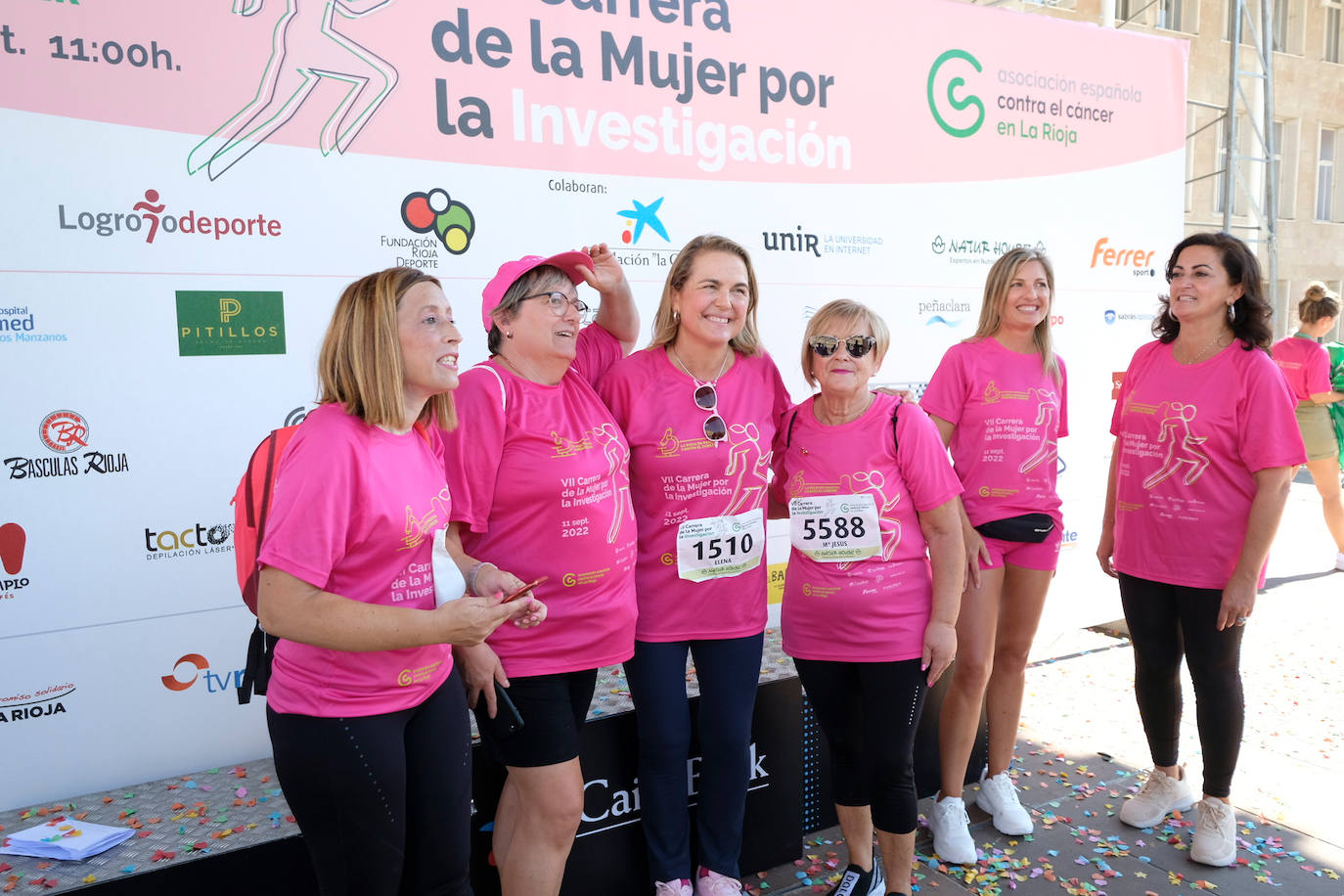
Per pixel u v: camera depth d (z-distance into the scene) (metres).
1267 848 2.73
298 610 1.39
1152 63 4.57
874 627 2.18
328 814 1.51
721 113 3.46
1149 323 4.70
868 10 3.74
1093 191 4.44
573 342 1.95
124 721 2.65
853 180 3.78
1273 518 2.44
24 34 2.40
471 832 2.22
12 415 2.46
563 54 3.13
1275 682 4.13
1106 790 3.13
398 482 1.52
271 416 2.78
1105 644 4.80
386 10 2.84
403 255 2.93
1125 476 2.76
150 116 2.55
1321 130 15.40
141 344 2.59
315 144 2.77
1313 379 5.74
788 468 2.29
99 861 1.99
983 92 4.06
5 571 2.47
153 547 2.65
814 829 2.86
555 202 3.17
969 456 2.67
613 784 2.36
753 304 2.25
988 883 2.55
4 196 2.41
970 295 4.12
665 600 2.15
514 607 1.54
